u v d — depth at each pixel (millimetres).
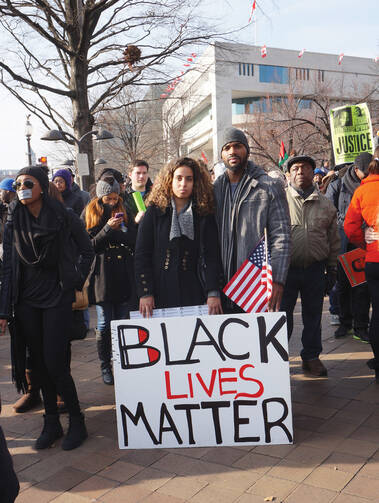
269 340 3205
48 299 3367
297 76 50000
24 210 3375
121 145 31516
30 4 12062
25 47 13062
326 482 2748
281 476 2838
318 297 4422
